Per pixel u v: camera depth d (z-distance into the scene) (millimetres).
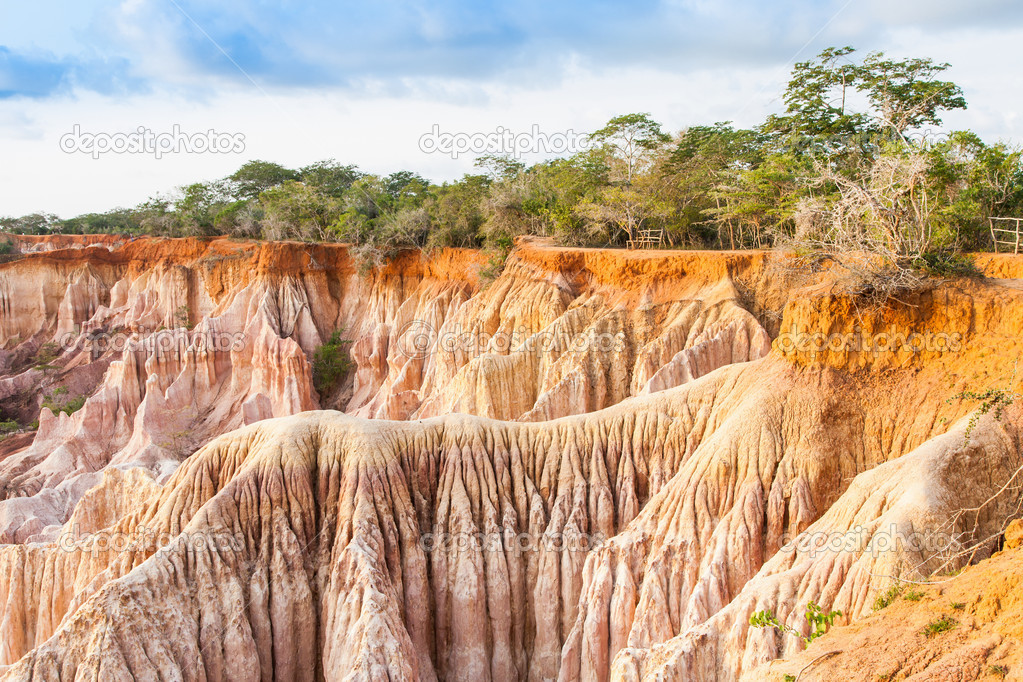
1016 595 16562
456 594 31484
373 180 82438
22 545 35594
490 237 66312
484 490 33156
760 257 44969
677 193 58094
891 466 25500
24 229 113312
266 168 101125
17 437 66938
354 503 31578
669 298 46594
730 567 28094
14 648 34594
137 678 27125
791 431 29766
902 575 21938
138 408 61531
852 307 29828
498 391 44438
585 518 32312
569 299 50375
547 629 31406
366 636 26906
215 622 29297
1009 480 23297
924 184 34094
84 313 86438
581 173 65562
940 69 57312
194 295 79625
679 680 23734
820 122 57875
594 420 34438
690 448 32688
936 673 15734
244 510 31484
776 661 18625
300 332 70438
